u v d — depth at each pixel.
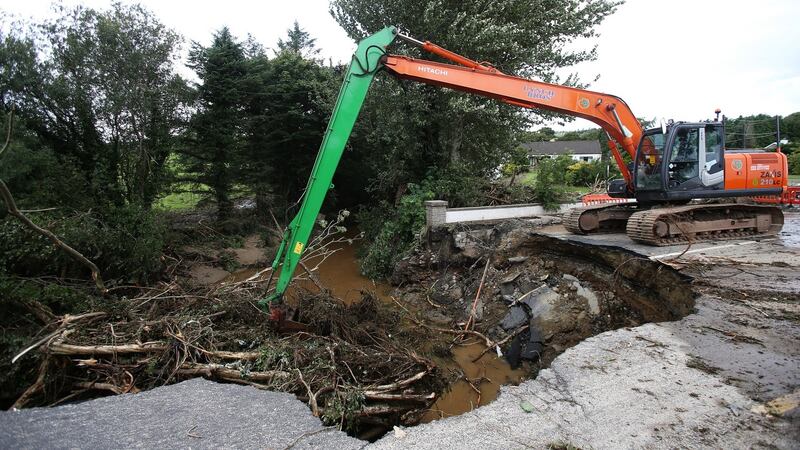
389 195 15.60
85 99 12.04
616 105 8.05
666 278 6.23
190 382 3.83
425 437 2.84
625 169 8.71
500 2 11.52
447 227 10.59
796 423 2.83
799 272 5.98
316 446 2.80
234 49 16.66
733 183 8.16
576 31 12.16
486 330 7.99
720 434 2.79
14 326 6.12
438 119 12.80
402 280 10.83
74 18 12.04
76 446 2.79
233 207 17.98
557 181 14.00
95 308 6.53
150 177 13.47
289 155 19.06
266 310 6.55
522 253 9.48
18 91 11.25
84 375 5.33
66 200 10.13
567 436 2.82
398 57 7.08
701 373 3.54
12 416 3.13
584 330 6.93
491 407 3.18
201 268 12.55
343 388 4.90
